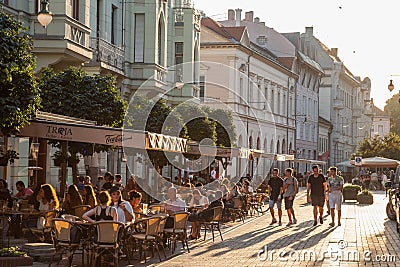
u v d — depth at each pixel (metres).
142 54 43.19
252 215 36.62
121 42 42.03
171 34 50.22
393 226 29.80
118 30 41.66
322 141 112.12
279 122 85.44
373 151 100.44
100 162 39.03
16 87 17.42
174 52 50.72
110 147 28.83
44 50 28.38
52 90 26.64
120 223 16.70
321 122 110.25
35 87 17.81
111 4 40.44
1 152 23.33
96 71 34.34
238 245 22.33
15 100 17.28
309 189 30.42
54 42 28.36
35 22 28.50
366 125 156.12
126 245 17.86
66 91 26.92
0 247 18.31
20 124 17.83
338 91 122.94
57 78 26.97
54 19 28.47
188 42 50.69
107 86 27.64
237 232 26.88
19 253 16.91
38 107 18.77
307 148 101.38
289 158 56.38
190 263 18.09
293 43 99.31
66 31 28.59
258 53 75.00
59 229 16.91
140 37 43.31
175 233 20.27
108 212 17.27
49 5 28.47
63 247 16.98
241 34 70.19
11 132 18.09
